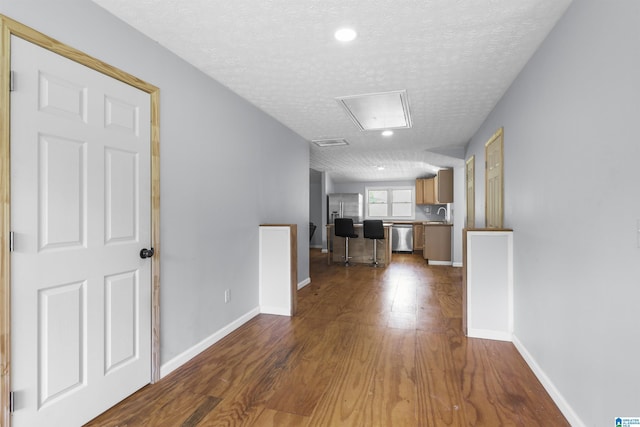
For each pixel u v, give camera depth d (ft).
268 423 5.84
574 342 5.73
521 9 6.03
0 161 4.55
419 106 11.55
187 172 8.27
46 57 5.13
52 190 5.25
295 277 12.17
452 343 9.34
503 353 8.68
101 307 6.09
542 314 7.15
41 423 5.10
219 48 7.56
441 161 21.83
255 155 11.76
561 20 6.25
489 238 9.61
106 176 6.17
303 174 16.52
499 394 6.75
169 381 7.27
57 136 5.31
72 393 5.57
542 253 7.17
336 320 11.33
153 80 7.21
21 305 4.85
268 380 7.32
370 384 7.14
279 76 9.08
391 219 33.55
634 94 4.16
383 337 9.79
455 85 9.66
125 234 6.57
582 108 5.46
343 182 34.30
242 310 10.91
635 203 4.17
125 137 6.53
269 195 12.86
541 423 5.84
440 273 19.92
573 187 5.77
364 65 8.40
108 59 6.16
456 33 6.88
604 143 4.84
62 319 5.42
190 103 8.35
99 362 6.04
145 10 6.13
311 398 6.62
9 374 4.68
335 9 6.09
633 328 4.23
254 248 11.73
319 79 9.30
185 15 6.29
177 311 7.92
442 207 32.22
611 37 4.65
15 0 4.72
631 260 4.25
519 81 8.80
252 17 6.36
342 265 22.91
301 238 16.22
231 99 10.21
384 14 6.23
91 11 5.84
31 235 4.96
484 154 13.21
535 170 7.59
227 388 7.00
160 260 7.38
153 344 7.20
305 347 9.07
